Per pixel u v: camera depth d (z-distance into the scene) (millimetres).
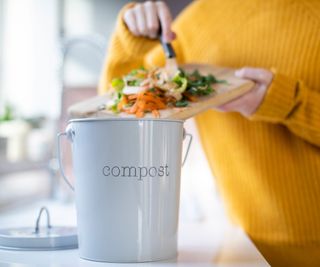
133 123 568
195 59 1198
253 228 1096
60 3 3008
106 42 1897
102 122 570
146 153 576
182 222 1155
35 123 2447
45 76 3256
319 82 1030
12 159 2041
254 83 872
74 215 1258
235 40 1131
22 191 1841
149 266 584
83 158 587
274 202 1053
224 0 1189
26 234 723
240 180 1115
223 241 852
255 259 683
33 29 3213
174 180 604
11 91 3279
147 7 1000
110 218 587
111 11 2932
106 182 580
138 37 1034
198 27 1212
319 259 1041
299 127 934
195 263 645
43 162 2275
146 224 592
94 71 2895
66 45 1909
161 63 1188
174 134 594
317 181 1025
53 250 690
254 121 1071
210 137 1190
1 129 2072
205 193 1958
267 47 1084
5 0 3201
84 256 616
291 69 1051
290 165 1047
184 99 802
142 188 581
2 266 595
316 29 1037
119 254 593
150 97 746
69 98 1905
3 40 3219
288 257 1065
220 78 898
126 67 1129
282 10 1080
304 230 1043
